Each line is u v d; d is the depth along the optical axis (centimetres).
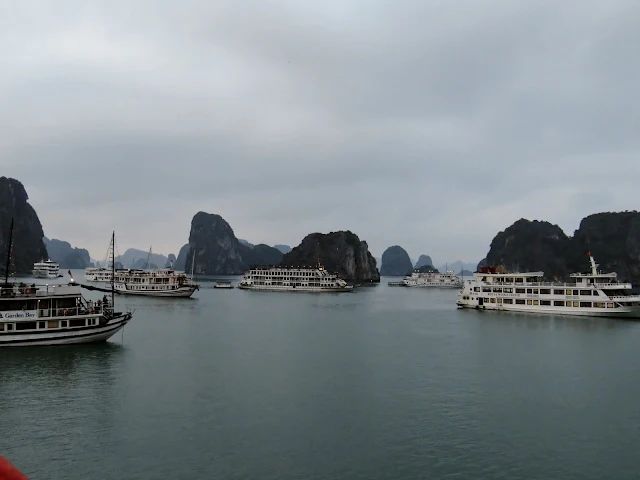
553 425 4431
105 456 3716
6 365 6272
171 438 4053
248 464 3619
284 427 4328
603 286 12038
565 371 6400
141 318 11756
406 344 8469
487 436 4178
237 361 6869
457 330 10244
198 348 7806
